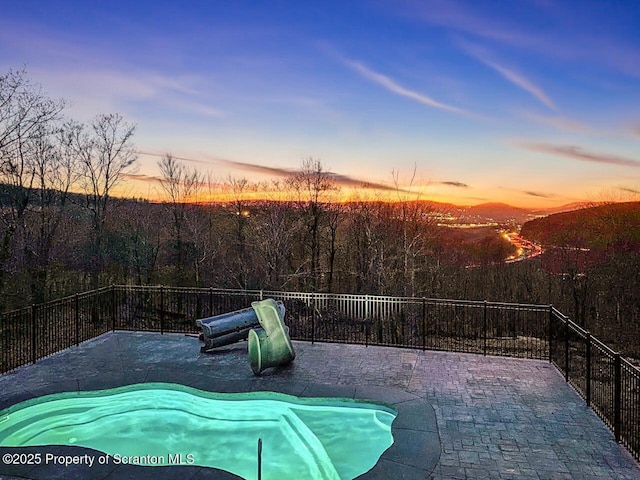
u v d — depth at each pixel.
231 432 6.88
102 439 6.66
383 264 28.25
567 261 27.52
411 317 17.25
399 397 7.44
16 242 21.31
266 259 28.25
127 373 8.50
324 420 7.07
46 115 23.12
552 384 8.19
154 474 5.11
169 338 11.29
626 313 24.98
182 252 28.39
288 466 5.92
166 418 7.34
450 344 13.73
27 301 20.84
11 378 8.50
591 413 6.95
